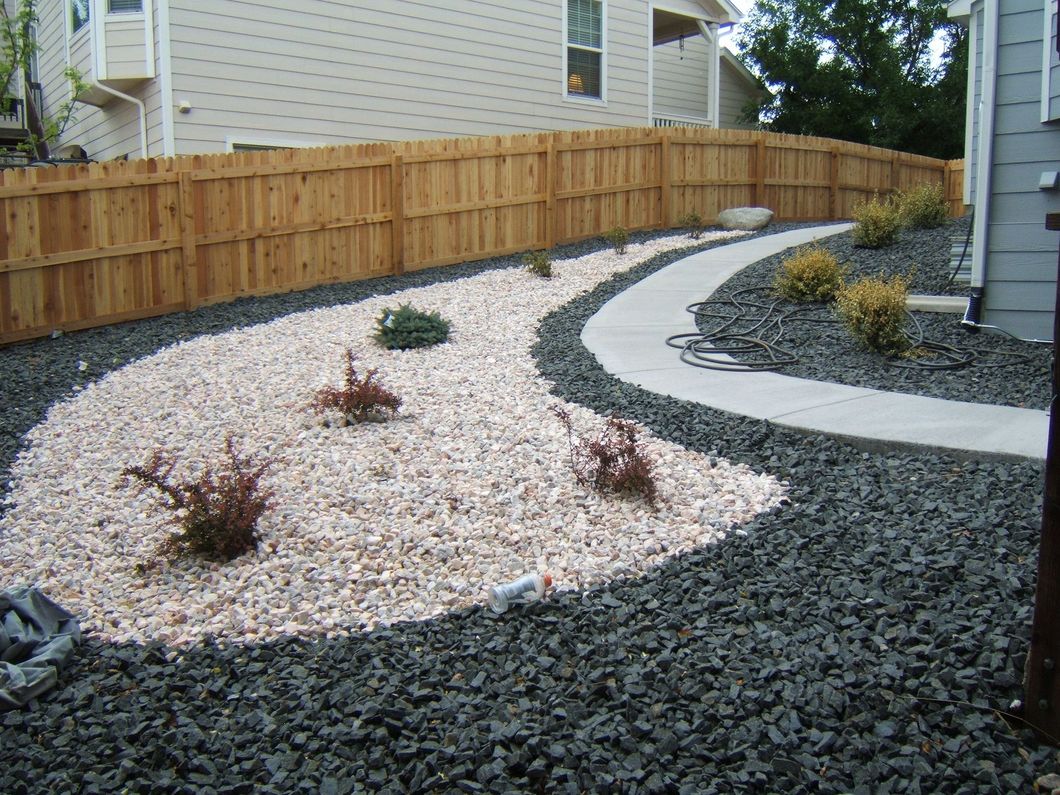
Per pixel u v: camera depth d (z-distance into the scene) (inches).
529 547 169.6
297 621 148.4
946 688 115.9
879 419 221.8
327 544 174.2
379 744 111.7
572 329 351.6
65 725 121.0
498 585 147.4
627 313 372.8
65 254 373.4
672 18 770.2
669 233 578.9
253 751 112.1
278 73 528.7
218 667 134.2
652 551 164.9
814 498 181.9
